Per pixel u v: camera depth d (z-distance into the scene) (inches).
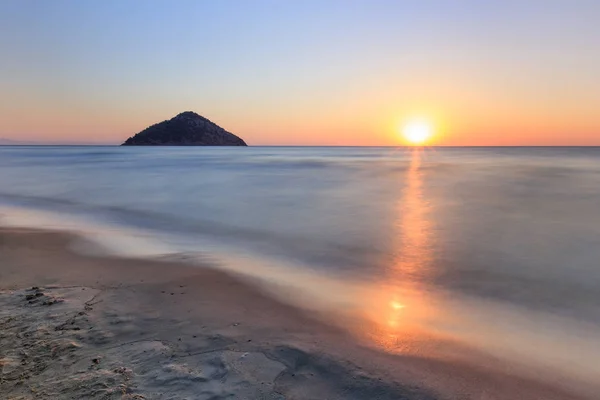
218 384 165.9
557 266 380.8
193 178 1357.0
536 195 896.9
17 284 297.9
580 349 219.9
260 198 879.1
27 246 426.3
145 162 2426.2
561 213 669.9
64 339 204.7
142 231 546.3
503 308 279.7
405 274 358.0
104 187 1093.8
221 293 284.0
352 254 427.8
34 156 3410.4
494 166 2085.4
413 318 255.1
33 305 251.0
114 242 459.8
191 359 186.4
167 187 1090.1
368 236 514.0
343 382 171.0
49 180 1290.6
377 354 199.6
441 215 663.1
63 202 838.5
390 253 430.9
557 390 177.0
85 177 1392.7
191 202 824.3
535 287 324.2
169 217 660.1
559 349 219.1
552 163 2396.7
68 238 473.1
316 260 403.5
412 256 418.6
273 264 384.2
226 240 494.6
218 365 181.0
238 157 3287.4
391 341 216.5
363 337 219.8
